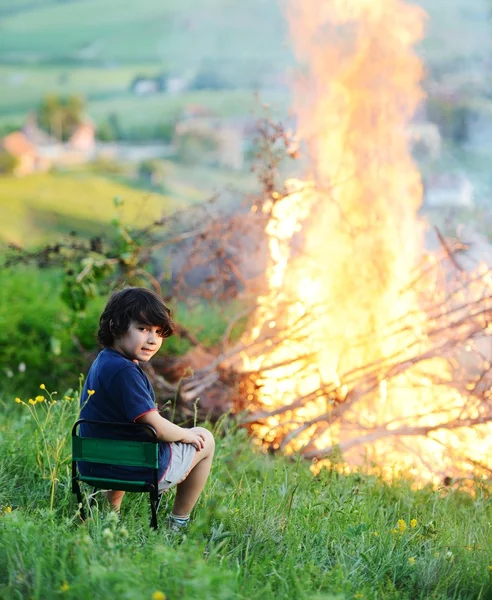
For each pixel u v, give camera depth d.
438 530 4.11
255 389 5.87
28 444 4.69
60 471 4.37
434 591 3.49
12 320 7.35
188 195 32.34
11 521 3.45
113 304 3.84
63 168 43.03
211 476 4.58
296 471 4.84
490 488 5.02
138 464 3.63
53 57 58.28
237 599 2.98
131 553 3.39
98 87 54.25
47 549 3.26
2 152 43.38
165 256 7.39
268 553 3.71
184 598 2.76
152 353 3.88
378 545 3.83
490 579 3.59
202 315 7.84
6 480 4.37
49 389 6.92
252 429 5.81
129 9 62.00
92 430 3.79
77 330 7.21
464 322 5.64
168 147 44.12
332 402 5.60
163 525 3.92
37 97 52.81
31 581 3.09
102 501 4.14
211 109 43.91
